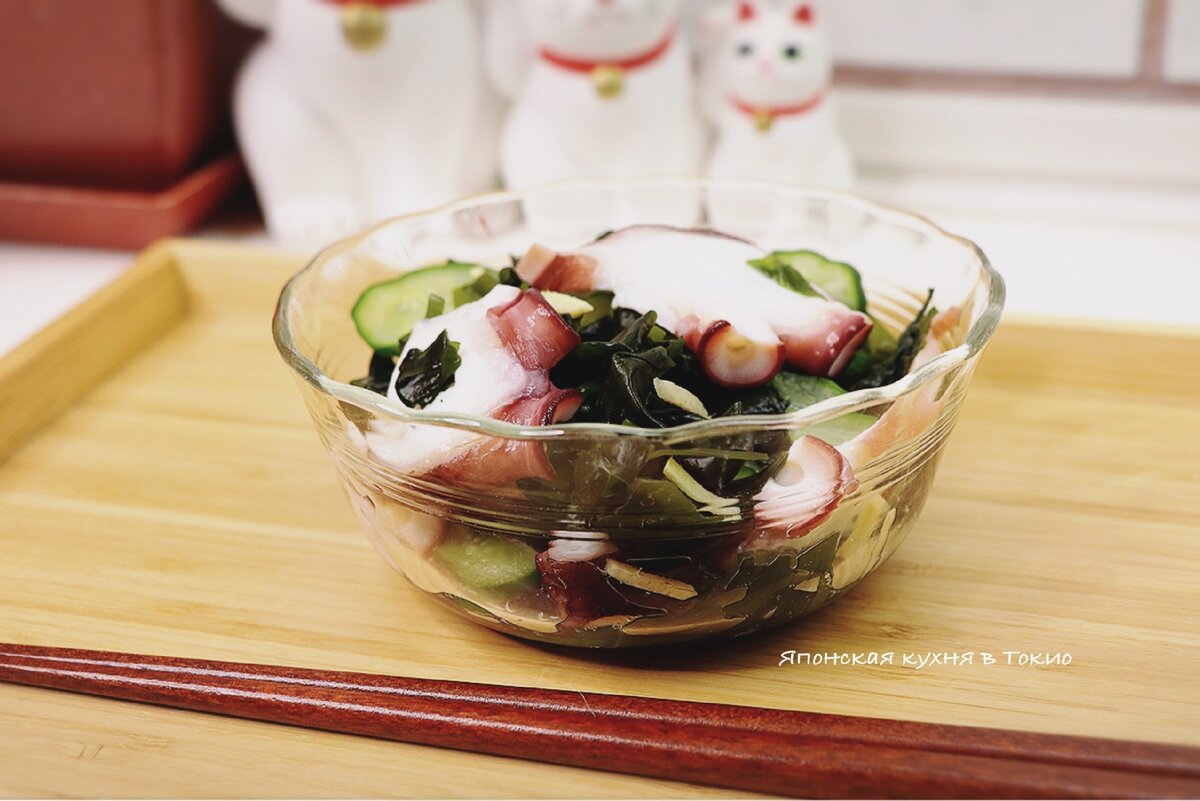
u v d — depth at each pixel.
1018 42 0.59
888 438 0.32
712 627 0.33
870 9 0.59
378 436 0.32
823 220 0.41
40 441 0.42
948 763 0.31
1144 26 0.58
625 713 0.32
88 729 0.33
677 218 0.42
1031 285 0.54
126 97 0.55
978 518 0.38
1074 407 0.42
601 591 0.32
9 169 0.57
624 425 0.32
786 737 0.32
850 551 0.33
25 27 0.54
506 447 0.31
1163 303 0.53
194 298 0.48
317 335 0.38
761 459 0.31
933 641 0.34
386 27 0.53
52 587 0.37
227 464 0.41
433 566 0.33
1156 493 0.38
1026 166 0.61
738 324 0.34
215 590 0.36
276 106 0.56
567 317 0.35
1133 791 0.30
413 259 0.41
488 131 0.60
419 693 0.33
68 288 0.55
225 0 0.56
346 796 0.31
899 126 0.61
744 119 0.55
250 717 0.33
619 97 0.53
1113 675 0.33
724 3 0.60
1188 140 0.59
